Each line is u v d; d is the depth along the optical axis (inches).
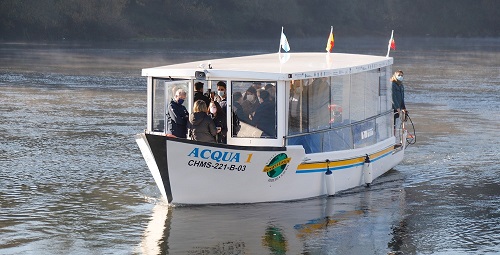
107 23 7249.0
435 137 1897.1
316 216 1143.0
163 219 1119.0
